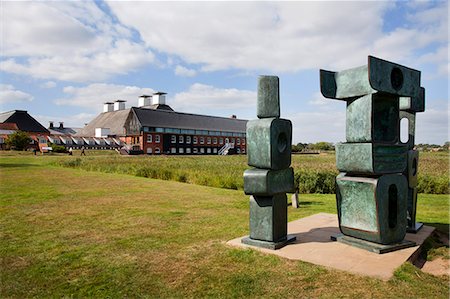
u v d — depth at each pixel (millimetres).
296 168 21766
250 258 5684
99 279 5035
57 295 4566
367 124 5918
